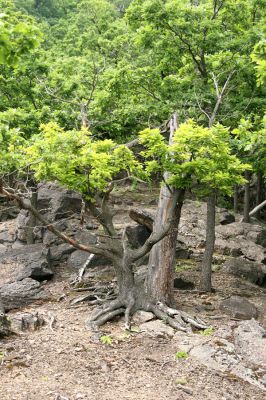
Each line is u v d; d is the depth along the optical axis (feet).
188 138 31.45
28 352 31.12
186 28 44.27
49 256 52.21
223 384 28.50
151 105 48.01
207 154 33.60
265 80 26.37
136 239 54.34
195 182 38.45
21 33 17.89
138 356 31.48
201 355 31.78
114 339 33.88
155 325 36.29
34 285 44.34
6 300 41.29
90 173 34.42
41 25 110.63
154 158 36.22
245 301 42.80
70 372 28.81
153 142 32.76
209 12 46.78
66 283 47.93
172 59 48.49
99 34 90.68
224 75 47.39
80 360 30.40
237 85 47.60
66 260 54.03
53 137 32.37
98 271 50.01
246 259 59.88
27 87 52.21
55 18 151.84
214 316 39.81
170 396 26.73
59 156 32.22
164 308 38.40
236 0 46.37
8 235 63.72
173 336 34.91
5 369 28.63
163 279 40.06
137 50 62.28
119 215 70.95
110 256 38.50
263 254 60.70
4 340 32.78
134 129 54.49
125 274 38.81
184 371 29.76
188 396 26.86
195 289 47.39
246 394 27.66
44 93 53.62
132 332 35.24
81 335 34.35
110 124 51.75
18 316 36.68
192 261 56.39
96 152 34.47
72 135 32.73
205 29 45.32
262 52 25.76
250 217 80.23
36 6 159.94
